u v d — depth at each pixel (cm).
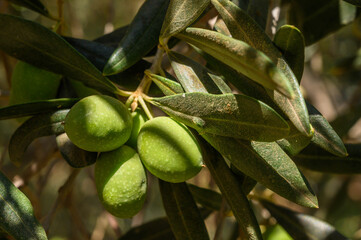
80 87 28
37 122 26
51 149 35
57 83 28
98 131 23
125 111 24
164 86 25
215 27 26
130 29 26
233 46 22
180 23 24
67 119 23
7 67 37
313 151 28
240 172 26
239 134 23
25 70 28
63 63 26
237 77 25
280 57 23
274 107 25
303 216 30
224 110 23
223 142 24
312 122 24
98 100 24
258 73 21
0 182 24
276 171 24
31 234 23
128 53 26
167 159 23
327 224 30
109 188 24
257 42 24
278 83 21
